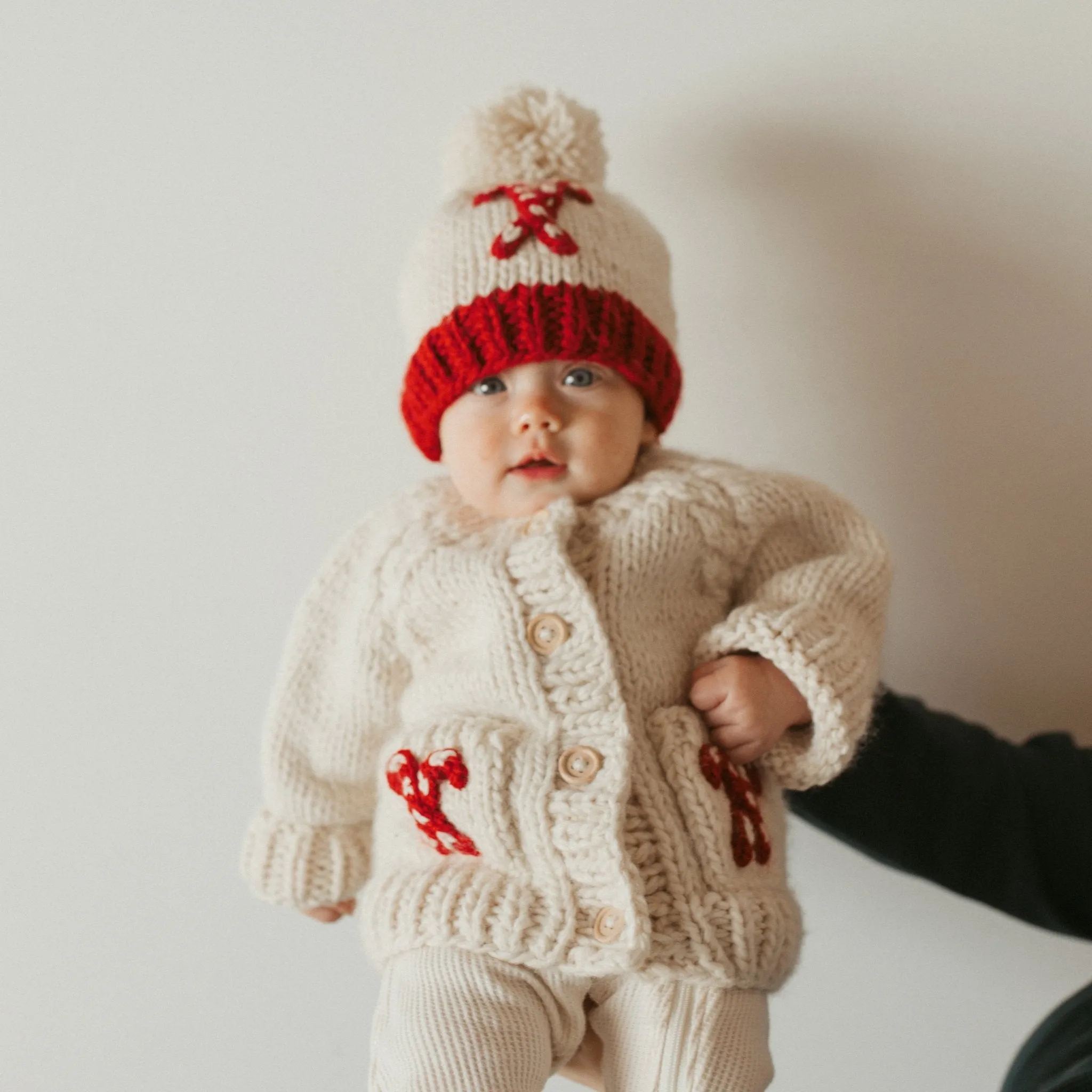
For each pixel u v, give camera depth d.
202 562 1.45
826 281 1.37
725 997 1.01
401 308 1.20
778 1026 1.52
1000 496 1.38
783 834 1.12
